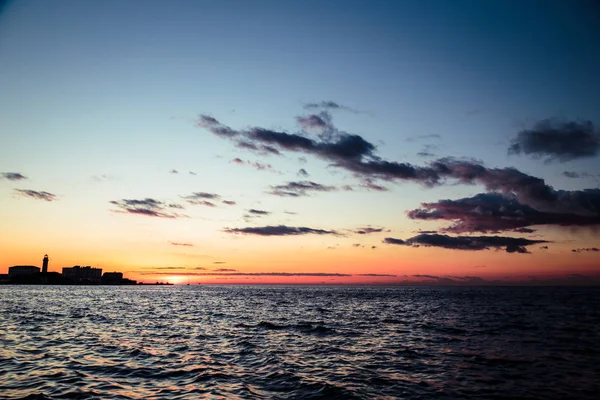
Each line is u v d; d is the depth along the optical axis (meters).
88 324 36.34
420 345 26.33
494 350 24.53
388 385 15.81
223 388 14.73
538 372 18.47
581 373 18.33
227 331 32.69
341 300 104.31
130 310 57.69
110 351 21.91
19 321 37.56
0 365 17.64
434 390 15.21
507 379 17.06
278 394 14.23
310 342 27.06
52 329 31.62
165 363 18.98
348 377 16.98
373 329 35.62
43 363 18.19
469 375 17.73
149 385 14.92
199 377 16.33
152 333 30.64
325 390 14.81
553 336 31.42
